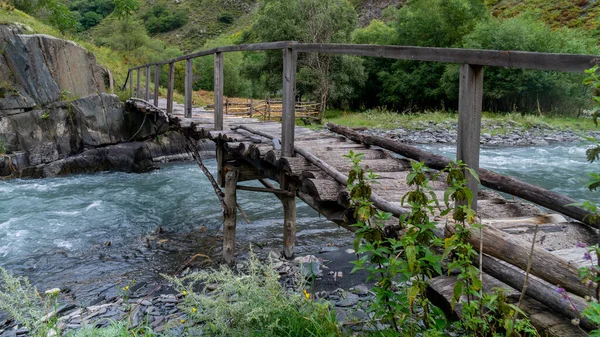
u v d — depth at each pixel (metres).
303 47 4.32
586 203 1.67
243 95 39.41
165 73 28.25
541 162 14.86
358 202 2.47
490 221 2.63
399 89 33.12
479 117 2.30
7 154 13.82
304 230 8.24
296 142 5.25
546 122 23.48
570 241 2.34
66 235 8.14
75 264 6.75
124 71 22.61
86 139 15.04
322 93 29.27
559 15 40.53
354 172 2.43
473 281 1.75
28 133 14.27
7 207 9.97
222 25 90.25
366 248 2.20
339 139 5.52
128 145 15.30
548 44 30.33
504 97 29.86
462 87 2.32
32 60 14.72
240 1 96.38
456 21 34.25
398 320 2.28
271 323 2.83
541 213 2.83
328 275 5.85
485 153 16.91
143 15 93.62
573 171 13.27
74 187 12.12
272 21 30.53
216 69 6.98
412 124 23.56
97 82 16.66
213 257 6.98
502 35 30.12
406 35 36.09
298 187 4.59
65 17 28.42
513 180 2.83
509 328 1.62
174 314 4.54
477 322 1.78
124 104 15.73
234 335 2.78
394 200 3.12
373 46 3.14
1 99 13.96
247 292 3.04
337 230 8.22
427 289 2.21
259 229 8.33
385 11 45.09
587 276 1.51
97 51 22.14
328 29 30.36
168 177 13.52
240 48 5.92
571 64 1.71
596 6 39.31
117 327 3.07
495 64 2.07
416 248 1.98
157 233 8.30
